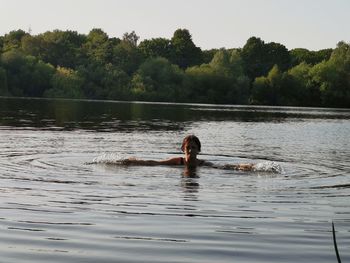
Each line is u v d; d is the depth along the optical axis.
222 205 9.30
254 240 7.16
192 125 34.69
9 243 6.80
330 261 6.35
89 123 32.75
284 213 8.79
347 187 11.52
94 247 6.72
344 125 40.50
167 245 6.86
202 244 6.94
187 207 9.05
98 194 10.03
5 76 94.88
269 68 130.12
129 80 103.75
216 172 13.36
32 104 60.81
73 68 118.00
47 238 7.06
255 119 46.34
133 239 7.10
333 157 18.08
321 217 8.55
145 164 14.42
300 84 104.38
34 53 119.69
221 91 106.12
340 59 105.25
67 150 17.53
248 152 19.36
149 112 52.84
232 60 113.44
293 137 27.77
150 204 9.22
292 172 13.83
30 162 14.30
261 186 11.42
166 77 105.31
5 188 10.40
